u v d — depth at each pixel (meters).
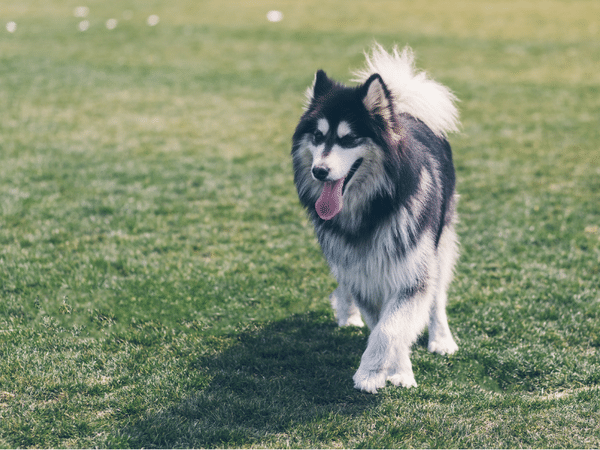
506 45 20.05
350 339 4.59
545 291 5.28
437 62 17.50
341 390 3.87
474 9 28.00
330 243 4.03
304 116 4.06
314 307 5.08
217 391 3.86
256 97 13.71
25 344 4.30
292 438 3.44
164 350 4.36
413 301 3.86
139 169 8.69
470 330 4.70
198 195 7.74
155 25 23.42
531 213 7.20
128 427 3.47
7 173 8.21
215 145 10.13
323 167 3.62
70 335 4.49
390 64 4.36
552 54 18.62
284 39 20.95
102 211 7.07
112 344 4.39
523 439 3.44
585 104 13.10
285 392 3.87
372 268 3.88
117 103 12.84
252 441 3.41
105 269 5.58
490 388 4.02
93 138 10.27
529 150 9.90
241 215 7.12
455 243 4.77
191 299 5.09
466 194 7.91
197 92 14.08
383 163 3.73
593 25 23.42
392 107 3.76
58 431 3.42
